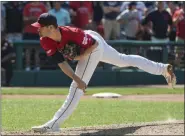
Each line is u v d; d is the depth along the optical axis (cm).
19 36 5738
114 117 3069
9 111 3294
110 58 2336
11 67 5581
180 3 6562
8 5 5703
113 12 5925
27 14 5603
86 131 2258
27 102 3947
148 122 2700
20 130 2330
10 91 4891
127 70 6178
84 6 5891
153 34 6166
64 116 2236
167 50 6178
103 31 5931
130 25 6066
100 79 6009
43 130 2206
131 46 5966
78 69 2267
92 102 4034
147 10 6319
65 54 2192
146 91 5162
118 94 4681
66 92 4956
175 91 5191
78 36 2142
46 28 2080
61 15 5459
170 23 6200
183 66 6359
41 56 5850
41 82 5819
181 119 2970
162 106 3800
